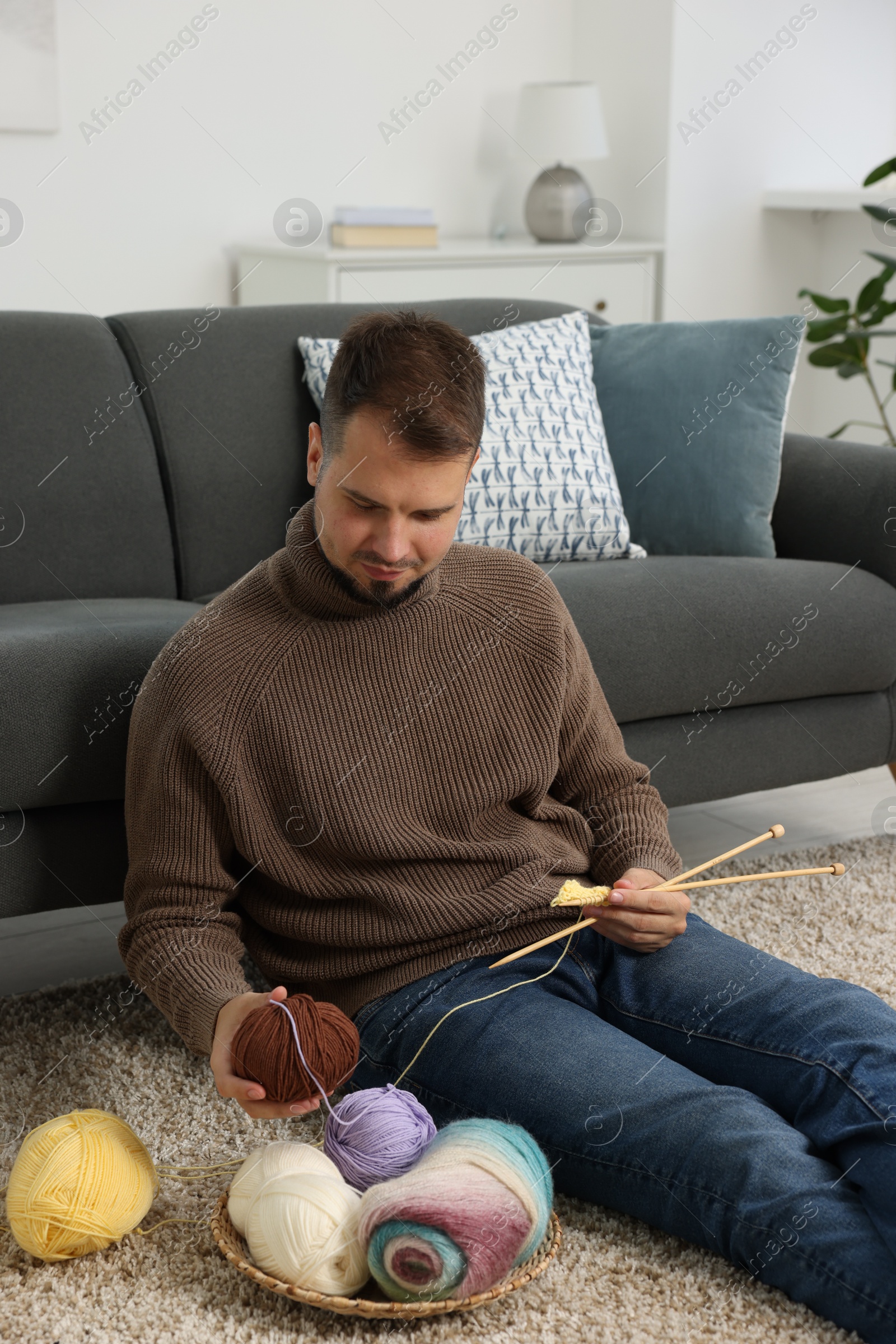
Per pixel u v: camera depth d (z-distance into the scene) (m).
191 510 1.85
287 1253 0.89
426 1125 0.99
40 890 1.37
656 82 3.57
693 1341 0.91
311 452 1.15
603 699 1.32
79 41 2.98
